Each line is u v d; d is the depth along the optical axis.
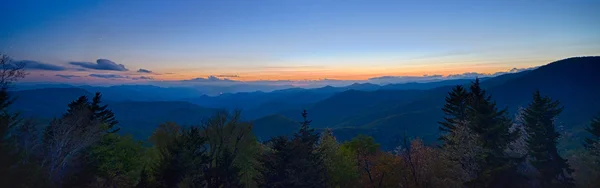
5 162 23.81
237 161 40.59
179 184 30.67
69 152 32.06
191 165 30.88
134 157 43.94
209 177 34.56
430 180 37.25
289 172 32.28
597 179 41.62
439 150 43.59
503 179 32.59
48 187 26.94
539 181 41.78
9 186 23.02
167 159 30.83
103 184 35.62
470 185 34.03
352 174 45.12
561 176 44.53
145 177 30.89
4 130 25.14
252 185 42.41
